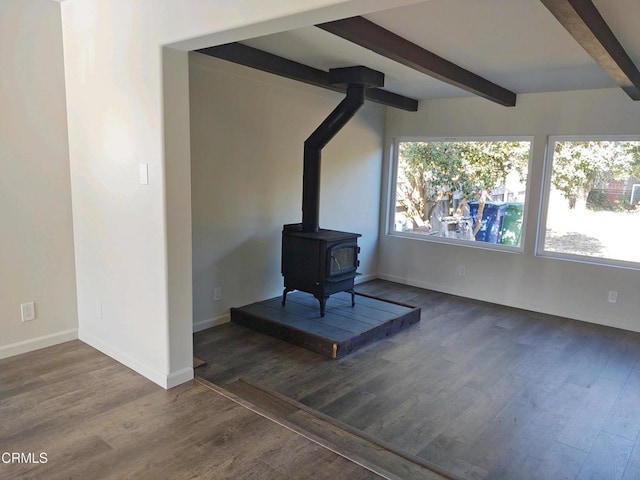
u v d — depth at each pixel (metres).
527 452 2.52
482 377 3.43
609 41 2.73
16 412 2.49
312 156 4.33
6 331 3.14
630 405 3.07
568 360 3.79
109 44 2.81
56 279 3.36
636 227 4.59
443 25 2.83
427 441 2.59
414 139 5.98
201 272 4.10
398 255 6.20
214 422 2.46
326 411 2.88
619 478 2.32
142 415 2.49
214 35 2.26
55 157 3.26
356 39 2.79
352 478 2.07
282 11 1.96
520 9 2.53
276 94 4.51
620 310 4.66
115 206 2.96
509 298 5.34
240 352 3.74
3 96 2.96
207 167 4.00
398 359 3.71
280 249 4.82
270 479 2.03
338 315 4.31
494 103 5.26
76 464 2.08
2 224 3.04
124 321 3.05
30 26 3.04
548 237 5.13
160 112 2.54
